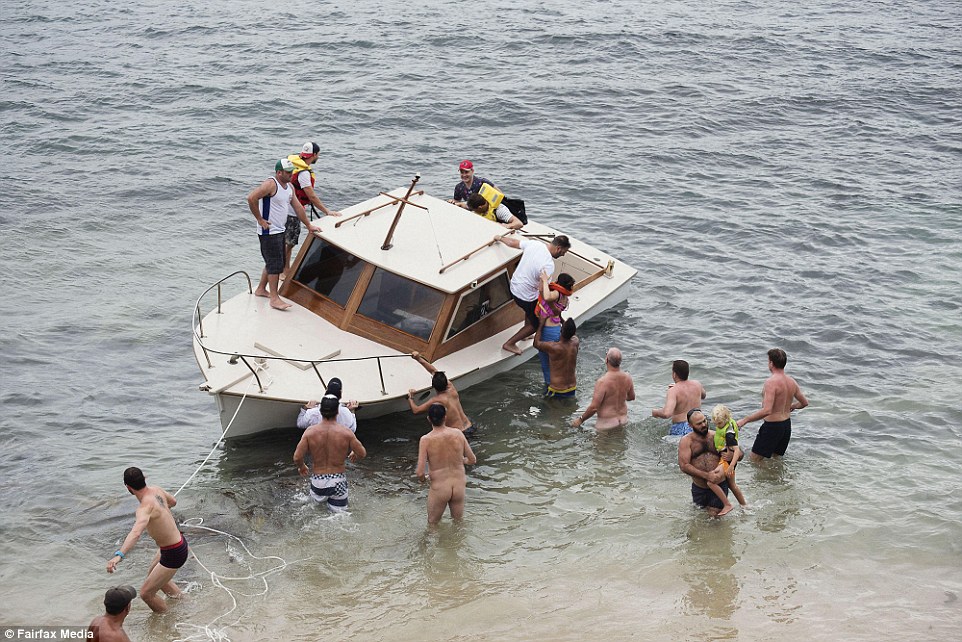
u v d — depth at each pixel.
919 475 11.18
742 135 24.31
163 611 8.82
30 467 11.01
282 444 11.61
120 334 14.28
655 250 17.89
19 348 13.66
